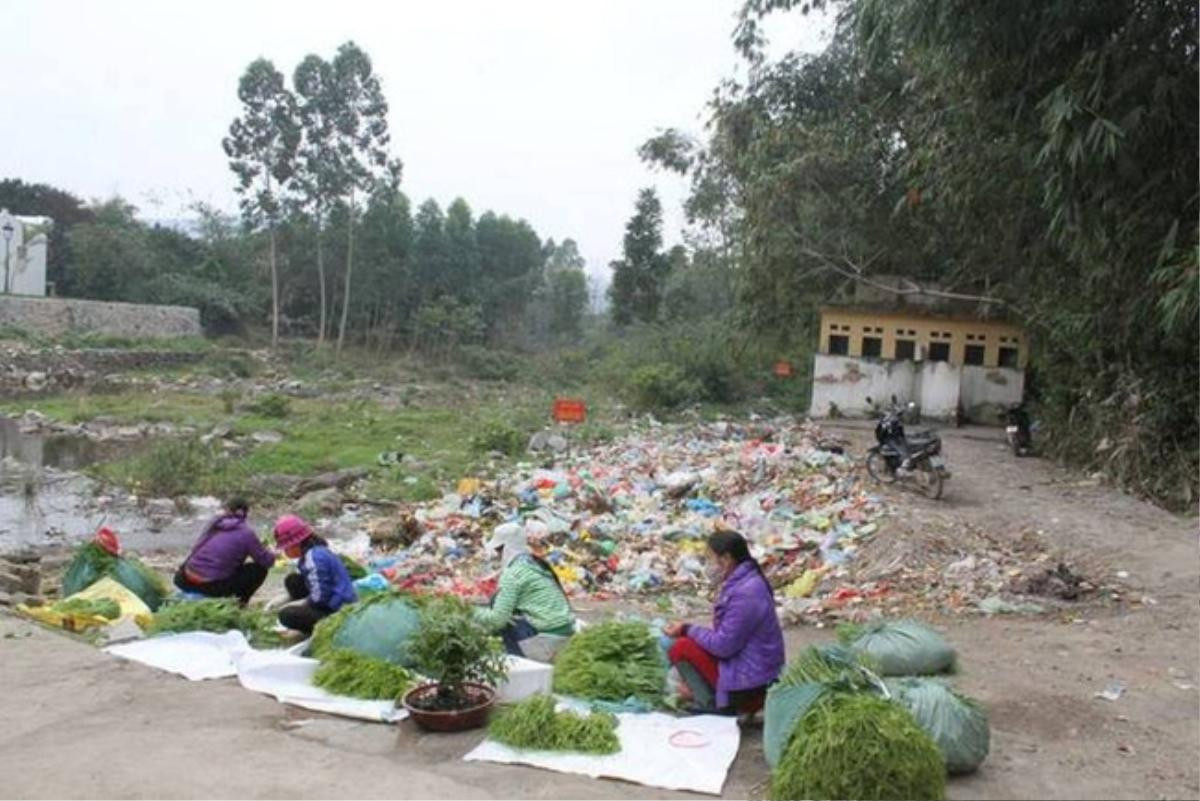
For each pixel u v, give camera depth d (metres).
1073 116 10.30
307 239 56.84
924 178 16.95
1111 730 5.38
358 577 9.32
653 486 15.12
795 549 11.16
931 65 12.94
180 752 4.89
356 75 54.06
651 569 10.88
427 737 5.14
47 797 4.34
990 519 12.12
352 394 39.03
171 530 15.91
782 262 24.78
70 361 40.38
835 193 23.25
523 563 6.49
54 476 20.33
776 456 16.27
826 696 4.43
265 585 9.93
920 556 10.15
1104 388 15.78
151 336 49.19
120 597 7.91
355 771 4.66
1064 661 6.75
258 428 26.66
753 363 32.50
